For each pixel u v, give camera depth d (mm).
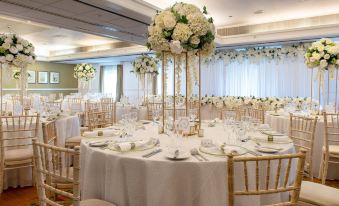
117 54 11672
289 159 1581
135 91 14398
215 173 1938
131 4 5500
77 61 14812
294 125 4312
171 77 10547
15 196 3477
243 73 10039
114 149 2244
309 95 8797
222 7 6844
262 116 4766
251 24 8500
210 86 10570
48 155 1864
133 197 2021
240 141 2639
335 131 4156
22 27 8664
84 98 10773
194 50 2885
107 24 6691
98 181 2248
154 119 3947
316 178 4223
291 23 7887
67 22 6504
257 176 1556
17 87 11781
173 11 2779
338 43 5012
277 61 9250
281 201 2307
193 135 2914
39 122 3908
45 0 4973
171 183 1939
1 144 3338
